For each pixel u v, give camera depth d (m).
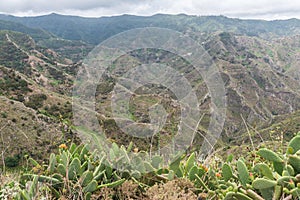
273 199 1.78
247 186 1.90
